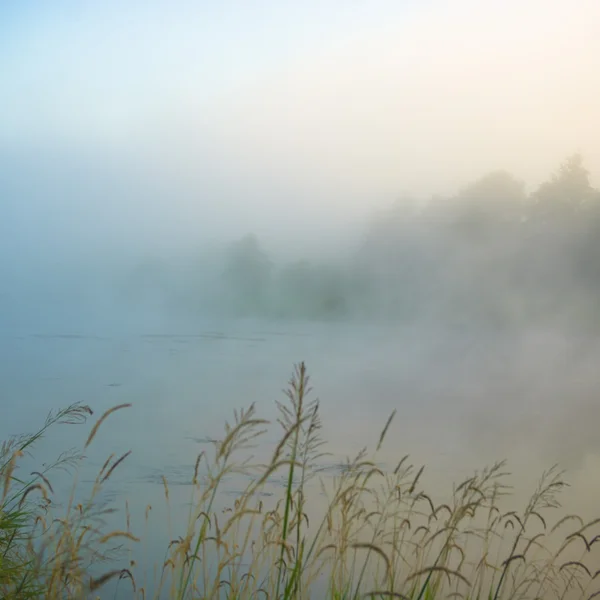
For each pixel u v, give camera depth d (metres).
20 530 3.56
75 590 2.19
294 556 2.91
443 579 3.46
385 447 9.05
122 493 6.05
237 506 2.57
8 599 2.72
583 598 3.75
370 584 3.36
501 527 5.11
